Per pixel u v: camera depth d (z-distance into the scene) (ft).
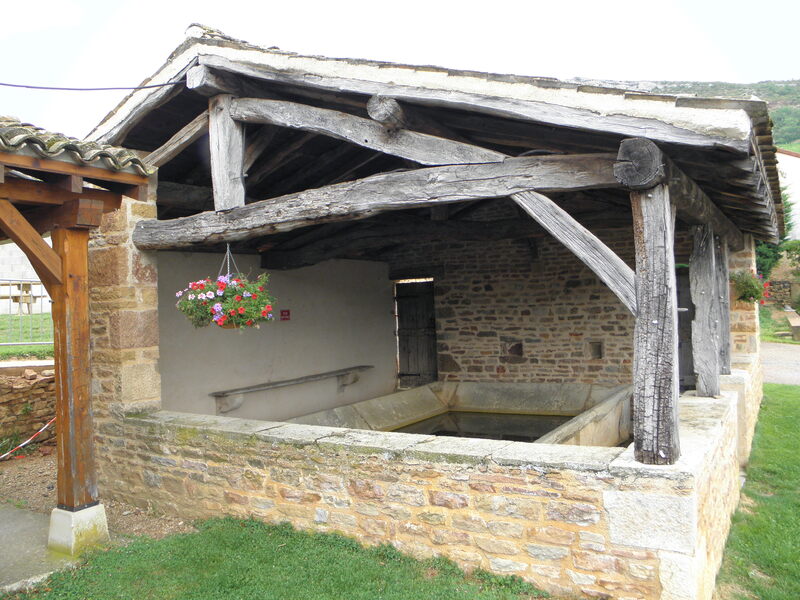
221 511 13.15
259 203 13.43
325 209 12.41
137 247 15.49
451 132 12.51
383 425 23.49
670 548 8.59
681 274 23.71
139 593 10.07
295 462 12.06
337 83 11.50
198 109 16.48
